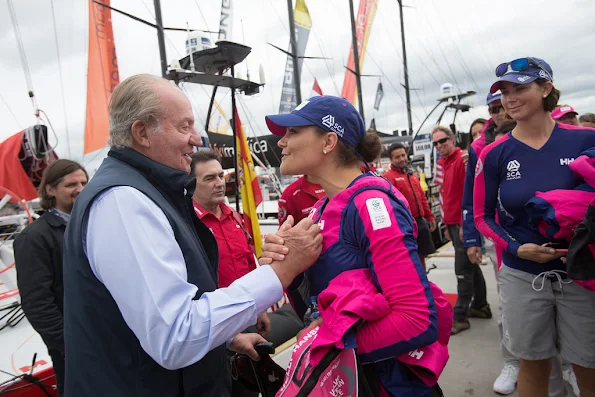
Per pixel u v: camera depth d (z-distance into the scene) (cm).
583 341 179
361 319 108
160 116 109
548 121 188
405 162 450
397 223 112
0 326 322
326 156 130
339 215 119
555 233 174
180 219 110
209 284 110
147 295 91
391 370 115
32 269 196
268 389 155
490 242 311
